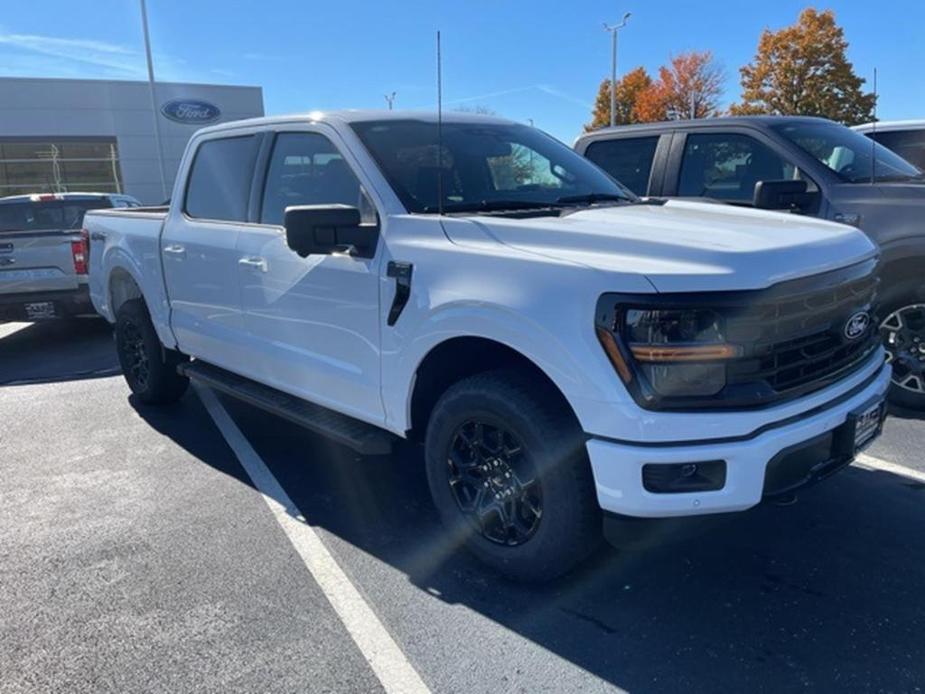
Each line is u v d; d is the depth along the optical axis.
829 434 2.80
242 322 4.32
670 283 2.51
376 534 3.64
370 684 2.56
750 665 2.60
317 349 3.79
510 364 3.10
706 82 46.12
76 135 27.77
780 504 2.73
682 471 2.56
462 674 2.60
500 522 3.14
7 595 3.15
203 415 5.59
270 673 2.62
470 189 3.68
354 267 3.46
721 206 3.84
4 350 8.59
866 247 3.19
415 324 3.17
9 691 2.55
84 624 2.93
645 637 2.77
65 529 3.75
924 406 4.80
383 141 3.71
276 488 4.21
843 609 2.90
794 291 2.65
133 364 5.80
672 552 3.33
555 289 2.68
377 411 3.51
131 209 6.12
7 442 5.12
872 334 3.24
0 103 26.64
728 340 2.53
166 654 2.73
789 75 36.72
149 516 3.88
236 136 4.50
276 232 3.99
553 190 3.96
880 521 3.55
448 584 3.17
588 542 2.88
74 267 8.32
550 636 2.79
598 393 2.57
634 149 6.30
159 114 28.67
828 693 2.45
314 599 3.07
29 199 9.59
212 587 3.18
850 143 5.44
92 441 5.07
